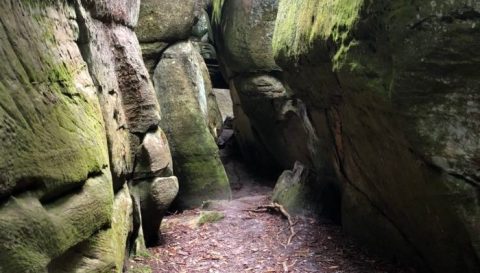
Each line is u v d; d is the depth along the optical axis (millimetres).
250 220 9953
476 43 4016
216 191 12312
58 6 4562
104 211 4203
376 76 4766
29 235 2963
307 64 7008
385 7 4289
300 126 12250
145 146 7805
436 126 4434
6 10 3281
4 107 2920
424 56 4184
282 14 9055
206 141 12391
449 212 4762
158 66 12125
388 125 5051
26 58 3432
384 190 6508
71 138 3873
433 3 4027
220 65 16812
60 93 3977
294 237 8688
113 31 7184
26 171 3051
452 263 5359
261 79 13180
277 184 11727
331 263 7297
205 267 7293
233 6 13742
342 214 8711
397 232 6777
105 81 6332
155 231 8445
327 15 5902
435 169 4664
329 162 9391
